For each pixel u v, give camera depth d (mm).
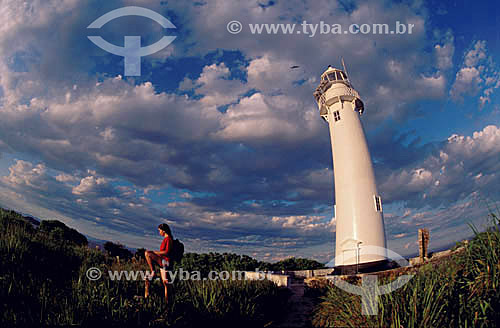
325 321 6512
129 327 5383
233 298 7656
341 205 21625
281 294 11031
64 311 5379
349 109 23953
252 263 19219
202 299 7023
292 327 7469
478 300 4305
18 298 5961
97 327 5199
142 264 10586
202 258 16688
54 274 8875
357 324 5207
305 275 20938
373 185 21516
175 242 7047
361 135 23047
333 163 23656
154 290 7434
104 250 18797
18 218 17297
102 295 6480
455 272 5098
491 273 4484
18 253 8805
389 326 4645
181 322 6078
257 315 7621
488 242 4785
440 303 4570
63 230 22891
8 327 4777
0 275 6969
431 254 15578
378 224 20391
